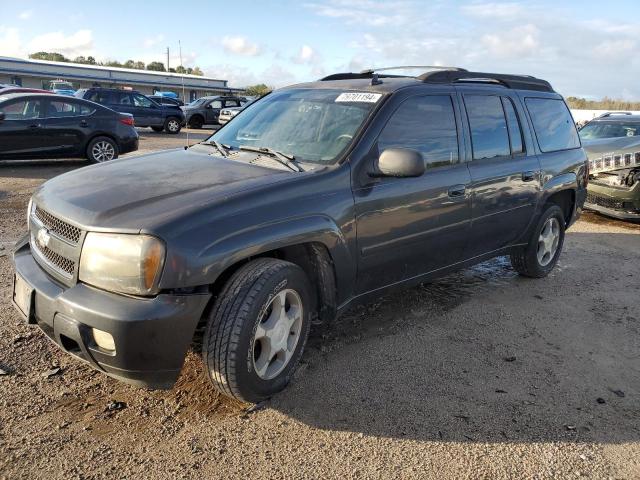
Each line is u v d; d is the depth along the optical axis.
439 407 3.19
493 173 4.47
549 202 5.40
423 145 3.89
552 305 4.91
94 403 3.04
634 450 2.90
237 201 2.87
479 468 2.69
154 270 2.55
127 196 2.92
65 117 11.95
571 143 5.76
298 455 2.72
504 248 5.01
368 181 3.49
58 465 2.55
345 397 3.24
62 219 2.85
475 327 4.34
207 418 2.97
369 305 4.68
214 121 27.17
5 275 4.82
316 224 3.12
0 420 2.83
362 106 3.75
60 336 2.71
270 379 3.05
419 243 3.90
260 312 2.85
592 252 6.85
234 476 2.56
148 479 2.51
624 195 8.06
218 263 2.68
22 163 12.69
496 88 4.77
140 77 51.72
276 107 4.21
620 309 4.90
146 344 2.55
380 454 2.76
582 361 3.87
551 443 2.91
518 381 3.54
